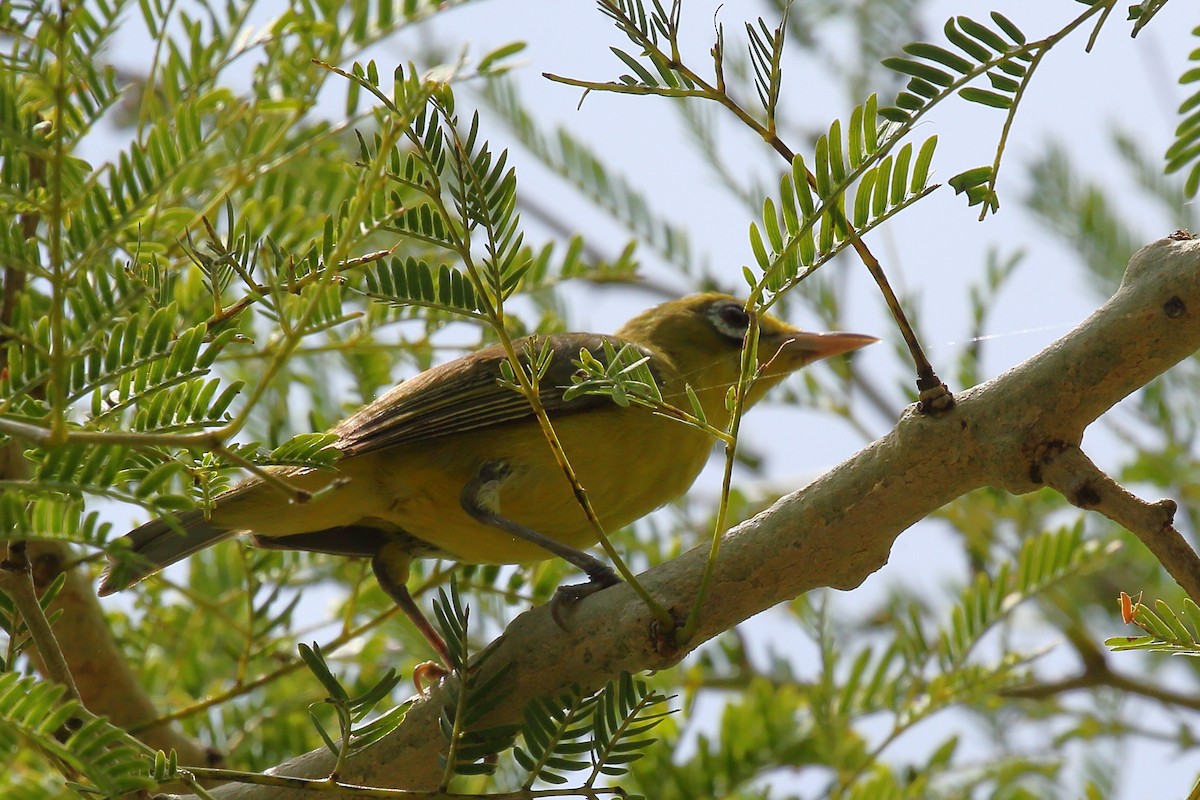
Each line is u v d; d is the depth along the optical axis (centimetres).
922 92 566
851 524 712
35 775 943
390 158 649
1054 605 1297
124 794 582
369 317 1070
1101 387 651
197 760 1045
